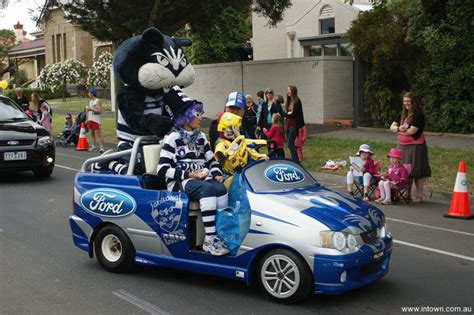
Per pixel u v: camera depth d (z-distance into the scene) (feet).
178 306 17.56
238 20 92.02
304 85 65.72
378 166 34.63
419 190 34.04
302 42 80.53
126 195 20.17
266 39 85.35
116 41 61.62
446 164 40.78
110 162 22.27
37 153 39.60
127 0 56.44
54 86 135.95
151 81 22.44
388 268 19.43
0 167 38.22
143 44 22.70
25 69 204.95
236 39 92.84
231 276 18.19
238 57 95.61
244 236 17.67
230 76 74.33
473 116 52.90
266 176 19.06
